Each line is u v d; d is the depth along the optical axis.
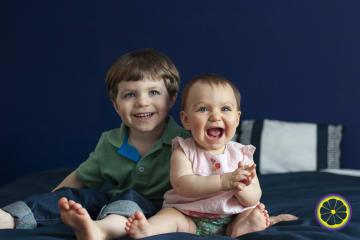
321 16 2.63
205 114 1.16
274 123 2.43
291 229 1.10
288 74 2.69
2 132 2.96
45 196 1.21
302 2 2.66
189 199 1.16
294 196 1.63
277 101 2.71
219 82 1.19
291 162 2.27
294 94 2.69
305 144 2.32
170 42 2.82
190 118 1.18
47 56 2.90
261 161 2.29
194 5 2.79
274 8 2.69
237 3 2.74
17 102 2.94
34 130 2.94
